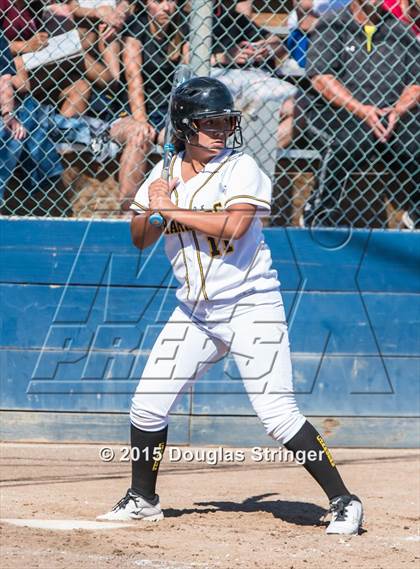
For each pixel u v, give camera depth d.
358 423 14.73
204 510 10.76
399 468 13.50
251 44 15.10
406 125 14.81
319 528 9.89
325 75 14.81
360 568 8.16
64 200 15.18
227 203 9.13
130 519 10.01
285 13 15.97
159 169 9.85
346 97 14.73
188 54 14.78
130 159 14.70
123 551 8.46
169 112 9.62
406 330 14.72
